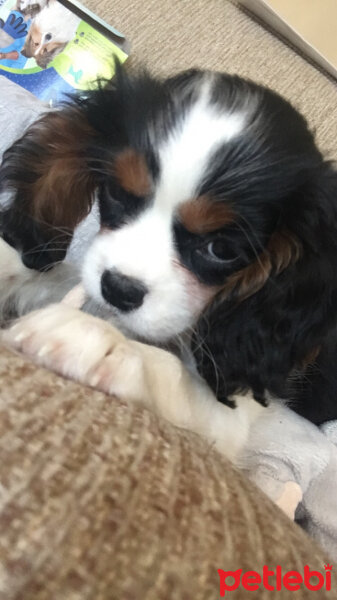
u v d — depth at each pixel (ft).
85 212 0.84
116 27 1.43
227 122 0.65
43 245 0.86
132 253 0.67
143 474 0.39
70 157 0.81
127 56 1.36
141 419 0.47
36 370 0.46
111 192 0.71
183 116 0.66
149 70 0.80
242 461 0.79
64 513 0.34
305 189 0.68
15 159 0.86
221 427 0.74
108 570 0.32
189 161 0.63
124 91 0.74
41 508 0.33
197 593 0.33
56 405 0.42
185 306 0.69
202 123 0.65
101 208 0.74
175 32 1.46
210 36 1.48
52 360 0.54
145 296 0.67
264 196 0.66
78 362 0.54
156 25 1.46
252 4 1.53
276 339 0.72
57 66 1.32
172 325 0.70
